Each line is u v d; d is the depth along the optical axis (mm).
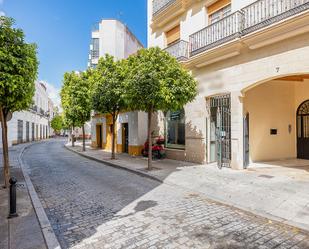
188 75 9672
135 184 7988
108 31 23156
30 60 6457
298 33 7133
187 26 12398
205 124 11016
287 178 7699
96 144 23547
